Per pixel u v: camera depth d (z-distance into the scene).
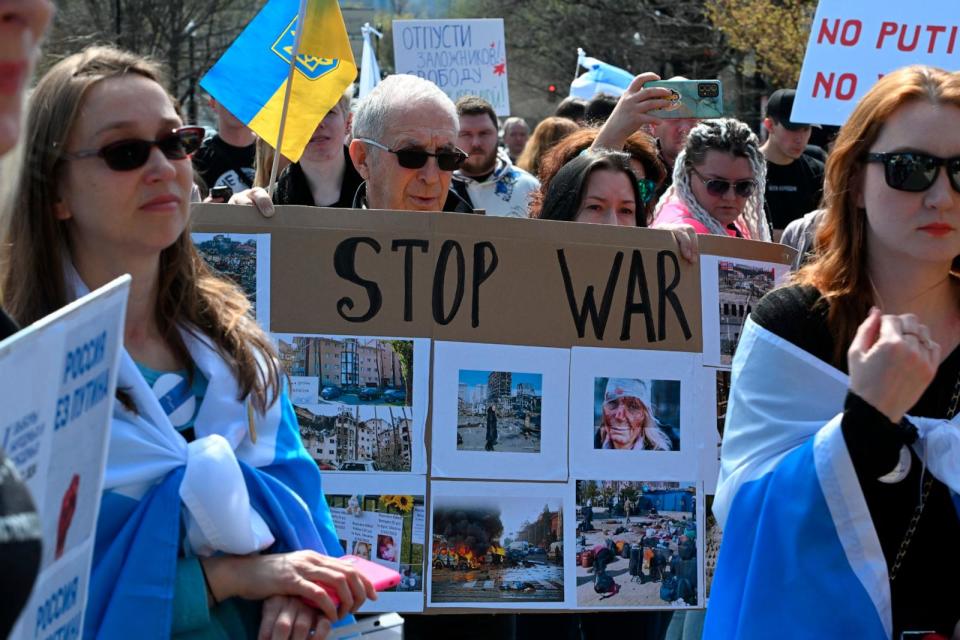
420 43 10.09
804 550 2.13
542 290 2.90
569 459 2.89
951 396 2.27
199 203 2.80
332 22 4.01
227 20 21.80
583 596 2.87
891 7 4.26
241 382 2.14
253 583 2.01
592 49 27.09
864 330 2.13
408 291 2.83
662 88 4.03
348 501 2.79
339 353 2.80
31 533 0.97
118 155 1.98
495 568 2.83
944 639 2.14
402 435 2.81
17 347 1.20
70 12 15.38
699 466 2.98
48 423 1.29
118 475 1.93
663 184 5.21
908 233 2.22
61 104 1.98
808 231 4.32
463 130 6.32
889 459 2.10
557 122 6.94
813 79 4.32
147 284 2.08
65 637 1.44
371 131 3.47
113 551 1.93
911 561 2.21
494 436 2.85
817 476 2.12
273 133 4.04
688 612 3.94
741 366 2.36
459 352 2.84
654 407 2.97
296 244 2.81
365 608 2.78
